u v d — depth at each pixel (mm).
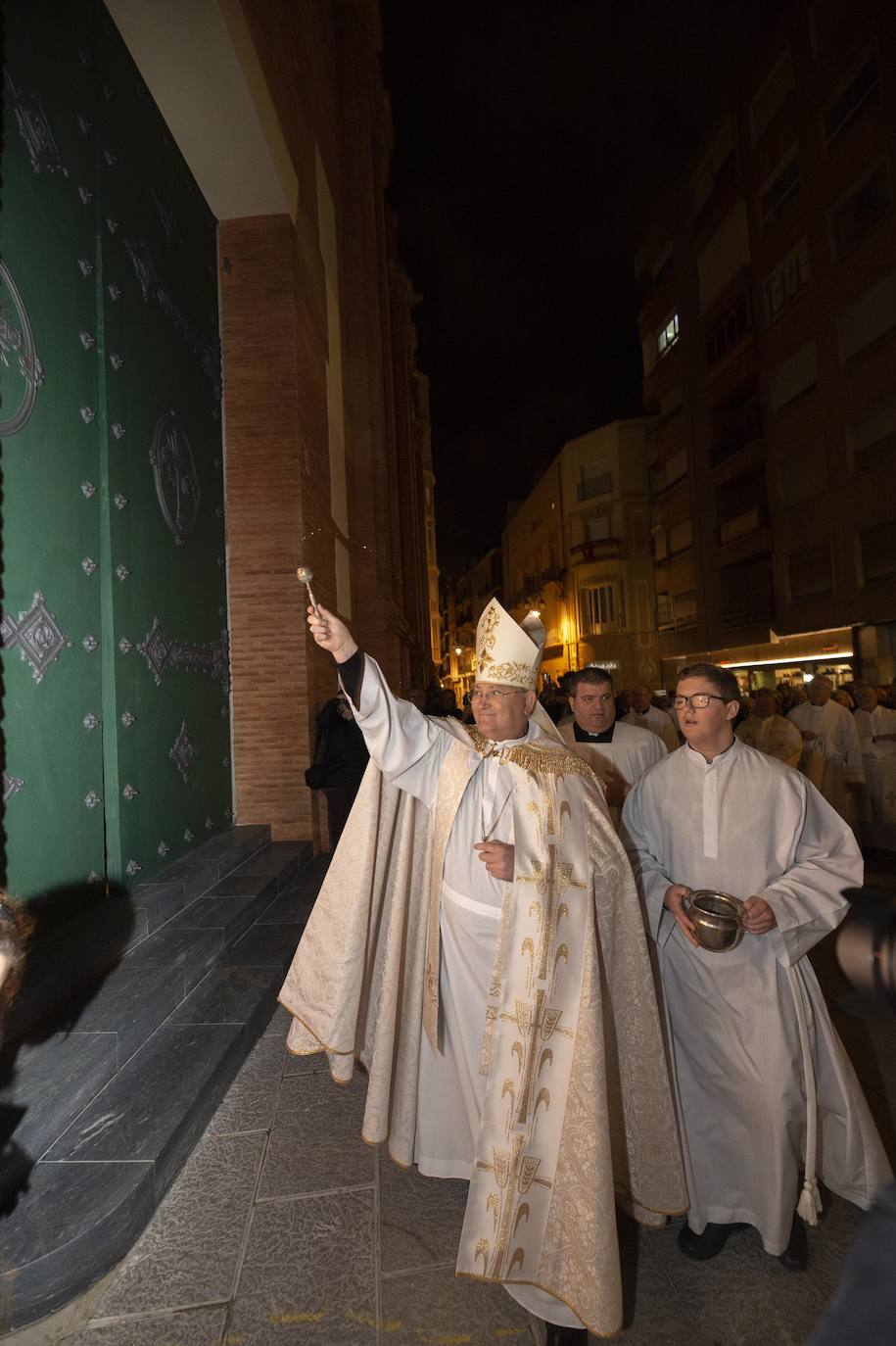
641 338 30562
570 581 36531
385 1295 2174
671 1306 2129
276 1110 3180
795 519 20469
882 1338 607
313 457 8133
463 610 75375
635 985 2258
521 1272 1993
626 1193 2295
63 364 3920
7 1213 2238
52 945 3406
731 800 2430
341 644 2262
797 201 19625
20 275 3533
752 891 2377
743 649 23906
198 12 4984
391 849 2717
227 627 6996
